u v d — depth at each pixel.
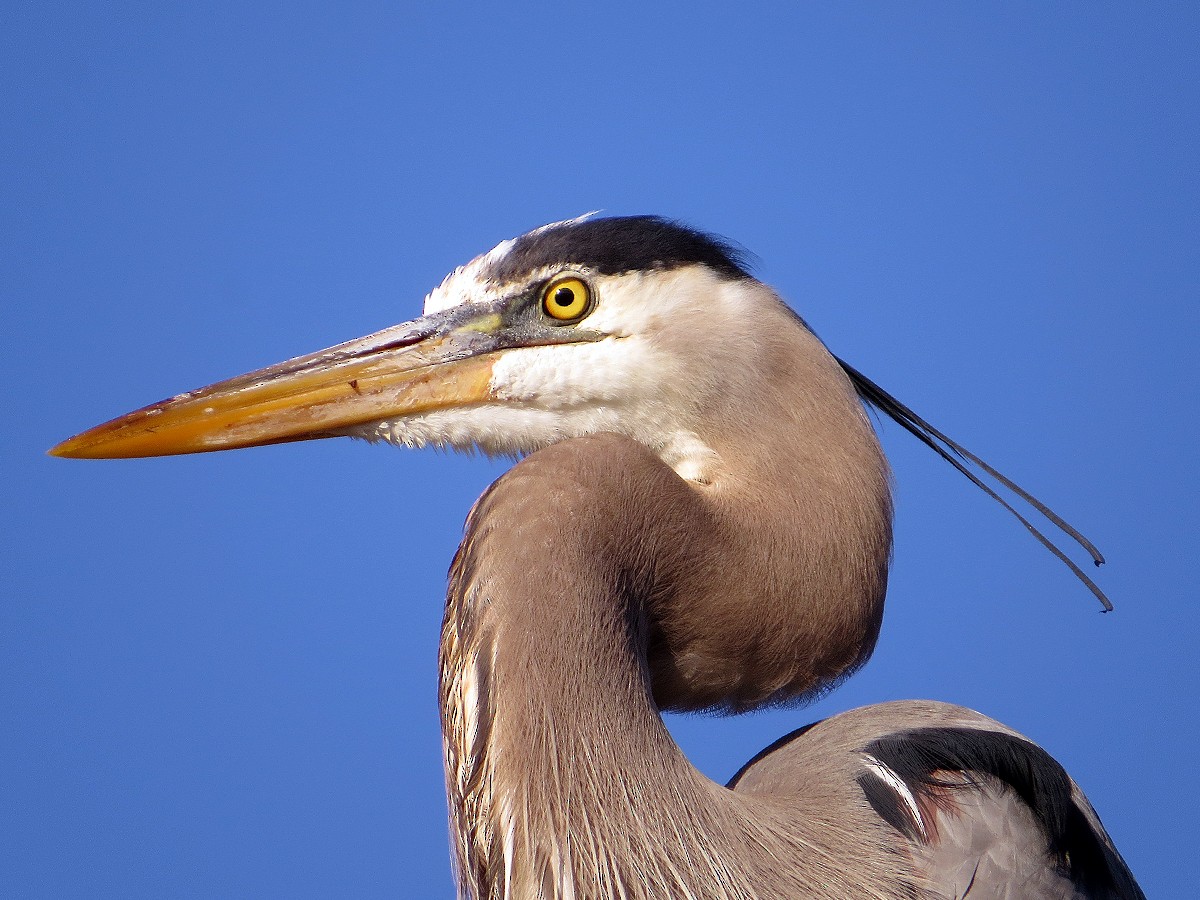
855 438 5.56
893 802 5.54
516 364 5.58
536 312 5.59
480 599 5.48
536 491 5.50
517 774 5.46
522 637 5.48
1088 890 5.55
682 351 5.57
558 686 5.47
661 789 5.48
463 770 5.48
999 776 5.56
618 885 5.46
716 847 5.48
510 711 5.47
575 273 5.59
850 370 5.64
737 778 5.63
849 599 5.55
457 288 5.60
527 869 5.46
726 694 5.55
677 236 5.59
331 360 5.59
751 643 5.54
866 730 5.59
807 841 5.50
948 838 5.54
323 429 5.59
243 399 5.59
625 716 5.48
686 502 5.53
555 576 5.48
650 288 5.58
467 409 5.59
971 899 5.53
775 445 5.56
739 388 5.57
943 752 5.56
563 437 5.59
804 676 5.55
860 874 5.51
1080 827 5.57
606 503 5.51
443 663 5.49
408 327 5.60
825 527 5.55
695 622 5.53
